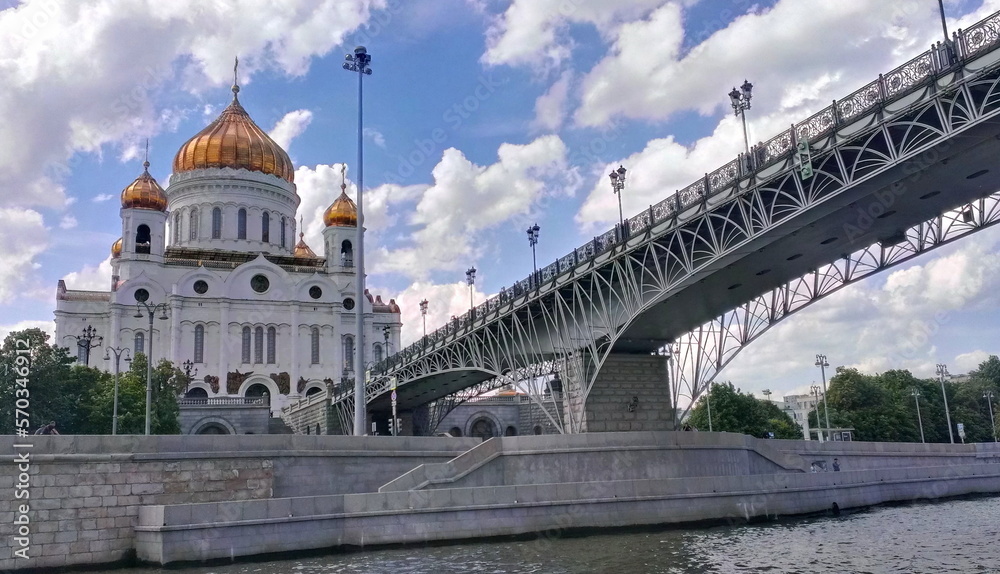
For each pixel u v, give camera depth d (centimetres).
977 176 3406
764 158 3675
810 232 3809
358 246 4434
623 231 4538
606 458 4156
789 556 2853
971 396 12681
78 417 6188
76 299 9769
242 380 9869
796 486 4219
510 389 10669
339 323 10644
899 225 3894
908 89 3066
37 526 3019
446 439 4275
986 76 2859
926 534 3375
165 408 7081
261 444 3647
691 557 2870
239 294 10119
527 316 5612
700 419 9569
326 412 8688
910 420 10481
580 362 5103
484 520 3406
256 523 3000
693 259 4097
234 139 11019
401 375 7588
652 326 4984
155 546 2920
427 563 2833
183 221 10800
